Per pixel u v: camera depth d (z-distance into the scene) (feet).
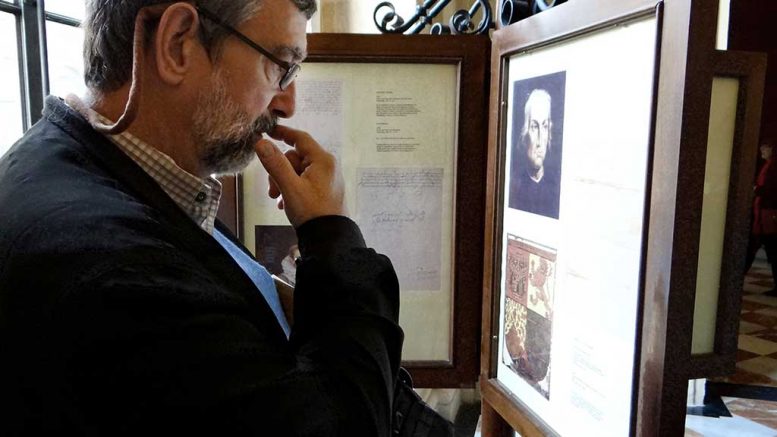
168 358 1.70
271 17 2.32
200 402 1.71
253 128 2.45
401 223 4.47
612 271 2.81
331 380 2.04
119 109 2.30
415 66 4.31
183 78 2.25
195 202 2.47
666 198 2.41
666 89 2.40
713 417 9.08
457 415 9.10
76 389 1.67
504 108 3.78
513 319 3.77
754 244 18.24
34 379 1.70
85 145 2.14
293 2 2.39
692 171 2.35
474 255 4.39
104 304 1.67
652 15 2.49
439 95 4.33
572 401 3.16
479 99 4.22
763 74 2.47
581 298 3.05
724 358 2.65
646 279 2.55
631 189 2.65
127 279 1.71
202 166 2.46
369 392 2.06
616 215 2.76
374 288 2.33
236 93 2.32
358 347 2.13
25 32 4.42
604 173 2.83
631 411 2.65
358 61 4.27
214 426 1.73
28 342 1.71
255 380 1.82
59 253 1.74
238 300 1.99
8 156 2.23
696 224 2.38
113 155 2.15
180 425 1.70
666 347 2.44
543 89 3.34
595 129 2.89
